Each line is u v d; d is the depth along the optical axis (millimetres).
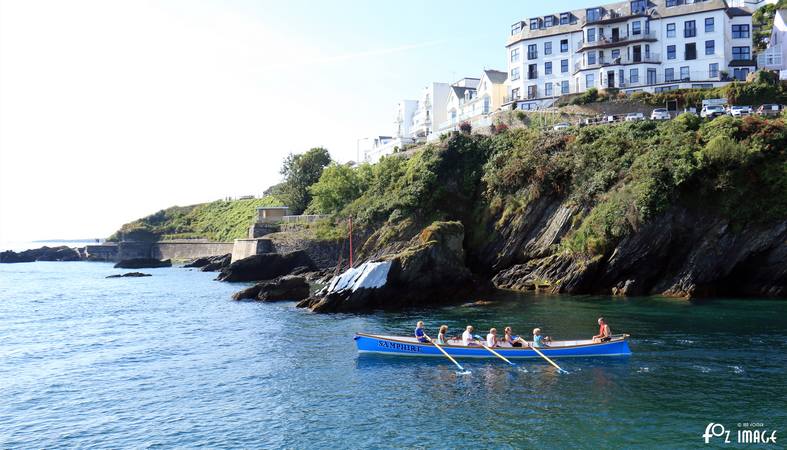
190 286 65562
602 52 77938
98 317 44594
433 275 47750
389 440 18812
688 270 48188
